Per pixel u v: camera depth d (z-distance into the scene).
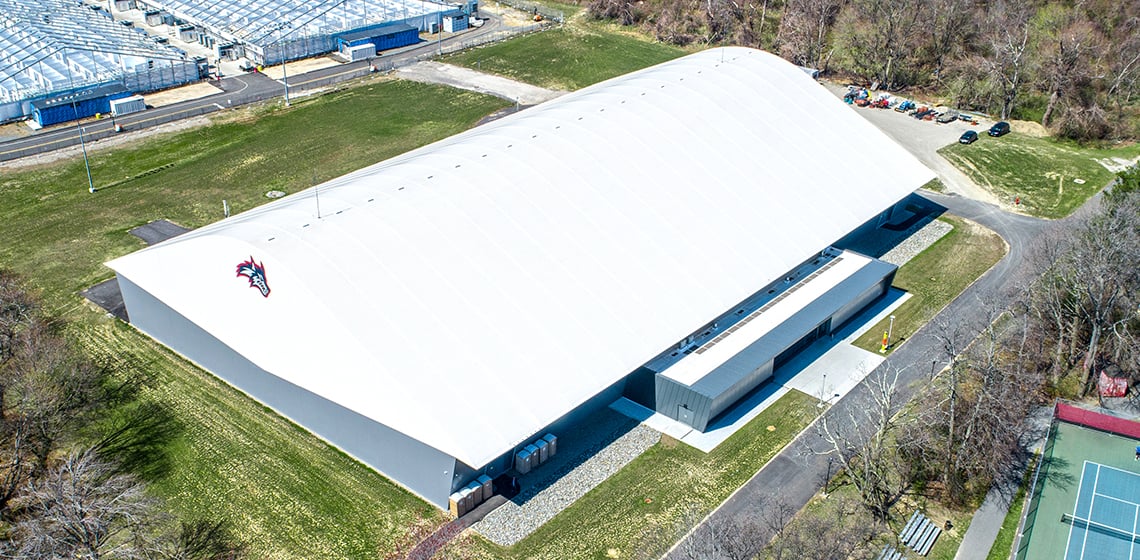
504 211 62.75
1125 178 73.88
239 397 59.94
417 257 57.41
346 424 53.75
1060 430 58.56
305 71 125.62
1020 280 73.94
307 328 53.78
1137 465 55.66
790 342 61.53
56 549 43.06
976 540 49.34
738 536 47.69
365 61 130.25
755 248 67.69
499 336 54.81
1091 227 67.19
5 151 98.38
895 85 121.75
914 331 68.06
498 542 48.75
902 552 48.28
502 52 135.00
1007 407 56.00
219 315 58.72
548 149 70.00
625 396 60.44
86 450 54.75
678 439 56.66
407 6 146.75
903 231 83.38
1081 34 111.69
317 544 48.62
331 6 140.00
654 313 60.03
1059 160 98.75
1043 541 50.00
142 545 47.19
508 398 51.97
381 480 53.25
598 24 148.50
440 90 119.50
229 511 50.72
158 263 61.09
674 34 141.00
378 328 53.03
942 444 54.19
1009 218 86.06
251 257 55.19
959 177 94.75
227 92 117.19
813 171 77.31
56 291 72.44
